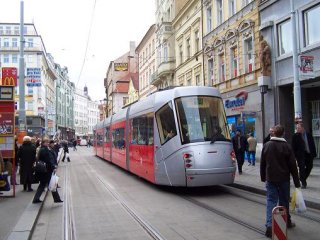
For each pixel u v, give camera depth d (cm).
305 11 1892
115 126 2516
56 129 8694
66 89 12550
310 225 820
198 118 1319
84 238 778
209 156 1269
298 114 1430
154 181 1448
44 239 782
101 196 1321
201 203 1134
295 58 1458
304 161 1223
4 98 1299
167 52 4138
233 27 2614
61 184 1698
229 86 2695
